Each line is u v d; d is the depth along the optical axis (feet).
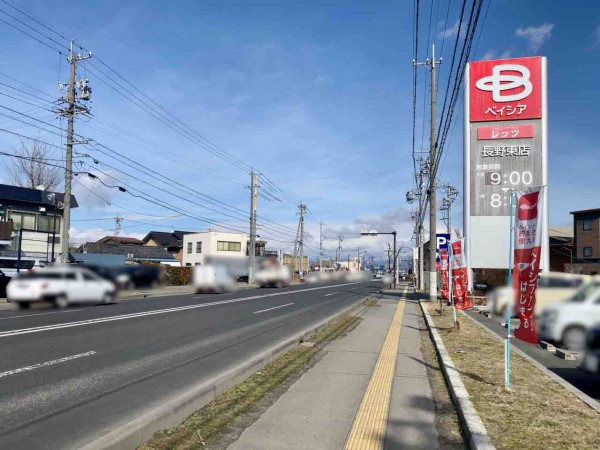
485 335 42.29
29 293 62.80
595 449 15.44
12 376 25.17
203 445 16.53
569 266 125.49
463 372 26.84
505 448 15.48
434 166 82.02
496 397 21.58
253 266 157.07
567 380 26.78
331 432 18.19
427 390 24.70
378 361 32.30
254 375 27.45
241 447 16.48
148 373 26.78
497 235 76.79
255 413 20.42
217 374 26.89
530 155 76.79
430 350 36.96
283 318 57.52
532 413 19.24
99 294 71.46
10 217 115.85
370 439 17.51
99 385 23.88
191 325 48.26
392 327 51.60
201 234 221.87
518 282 22.16
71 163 87.40
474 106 79.05
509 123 77.71
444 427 18.97
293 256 262.88
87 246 191.11
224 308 67.97
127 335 40.19
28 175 142.72
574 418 18.69
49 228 122.42
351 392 24.12
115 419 18.69
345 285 187.21
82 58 88.69
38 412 19.39
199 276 110.42
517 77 77.87
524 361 30.30
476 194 77.92
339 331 47.93
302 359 32.50
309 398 22.94
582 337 34.40
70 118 87.25
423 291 131.85
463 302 53.83
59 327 43.47
